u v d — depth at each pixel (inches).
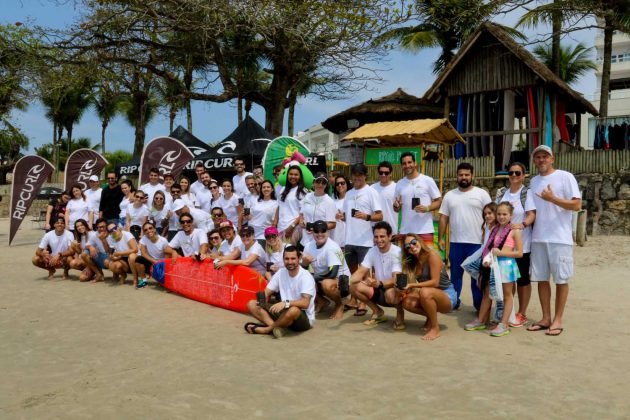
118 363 192.2
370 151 446.3
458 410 146.9
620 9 603.2
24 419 143.9
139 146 1085.1
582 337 219.8
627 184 567.8
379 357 197.5
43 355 203.2
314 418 142.4
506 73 658.2
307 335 232.1
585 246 501.0
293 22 651.5
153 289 345.1
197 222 376.5
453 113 776.3
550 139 645.9
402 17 618.2
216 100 773.3
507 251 224.8
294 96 834.8
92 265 371.6
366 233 276.8
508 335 225.5
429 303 221.6
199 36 673.6
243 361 193.3
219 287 292.7
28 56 682.8
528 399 154.5
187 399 156.5
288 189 309.3
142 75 764.6
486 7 443.5
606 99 721.0
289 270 238.2
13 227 626.2
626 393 158.7
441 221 267.0
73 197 431.8
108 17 655.8
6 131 1333.7
